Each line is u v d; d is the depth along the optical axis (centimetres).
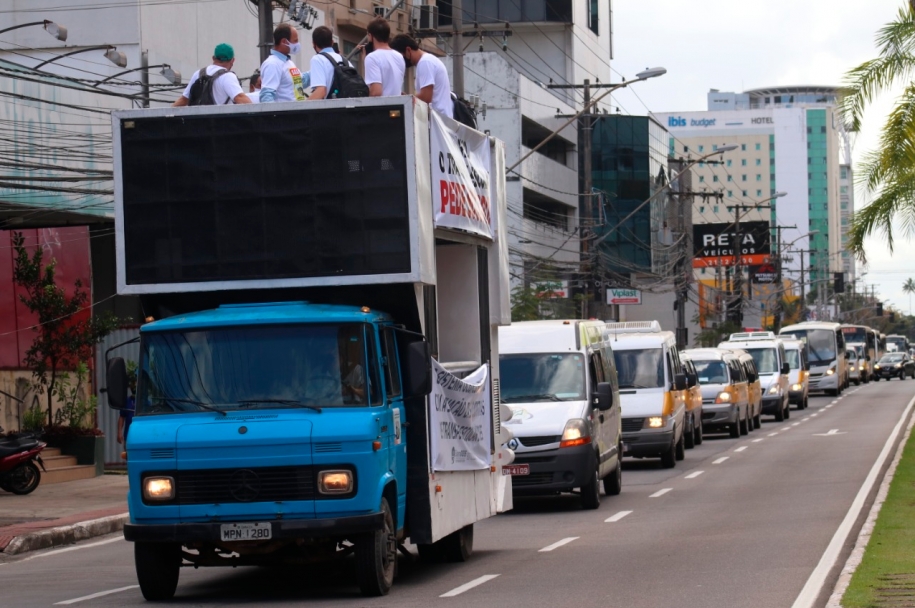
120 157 1600
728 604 1422
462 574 1762
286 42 1869
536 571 1777
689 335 14175
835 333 9431
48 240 3684
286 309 1566
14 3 4609
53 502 3005
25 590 1762
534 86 9800
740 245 12875
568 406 2727
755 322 16175
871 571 1557
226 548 1494
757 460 3941
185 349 1538
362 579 1512
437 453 1650
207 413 1502
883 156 3025
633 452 3756
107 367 1542
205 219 1586
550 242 9844
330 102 1566
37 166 2938
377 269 1552
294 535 1441
